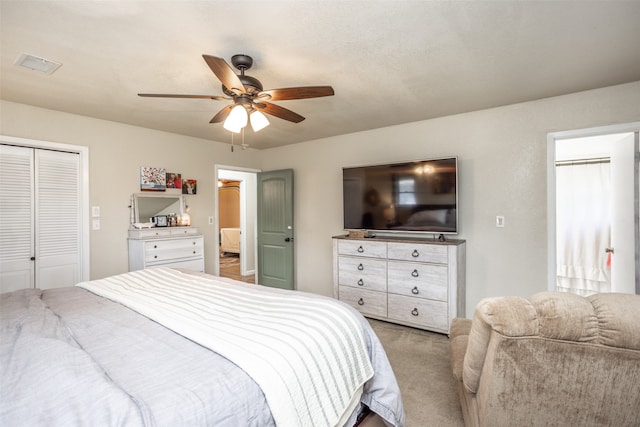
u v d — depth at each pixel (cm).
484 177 328
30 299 176
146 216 381
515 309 112
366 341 162
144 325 142
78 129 331
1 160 287
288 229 482
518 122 309
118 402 82
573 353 105
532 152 303
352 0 157
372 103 306
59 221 319
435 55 213
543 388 111
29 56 209
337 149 437
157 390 91
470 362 136
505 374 115
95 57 211
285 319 145
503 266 319
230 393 94
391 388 157
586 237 442
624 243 309
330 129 404
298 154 480
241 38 191
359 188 390
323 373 123
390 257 341
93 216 341
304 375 114
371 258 354
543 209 299
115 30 180
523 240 309
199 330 131
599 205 435
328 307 161
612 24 177
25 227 299
